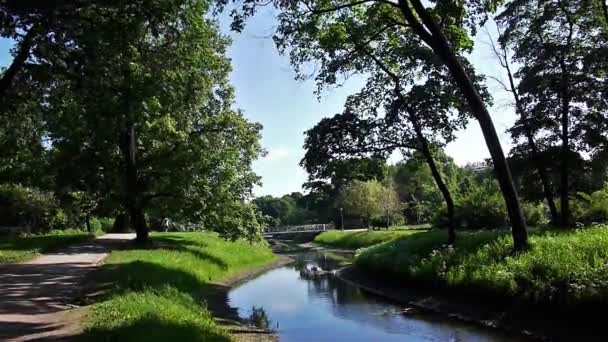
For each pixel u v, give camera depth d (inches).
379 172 995.3
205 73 1160.2
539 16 1131.9
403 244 1081.4
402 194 3297.2
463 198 1518.2
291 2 721.0
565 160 1103.6
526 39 1151.6
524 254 645.9
